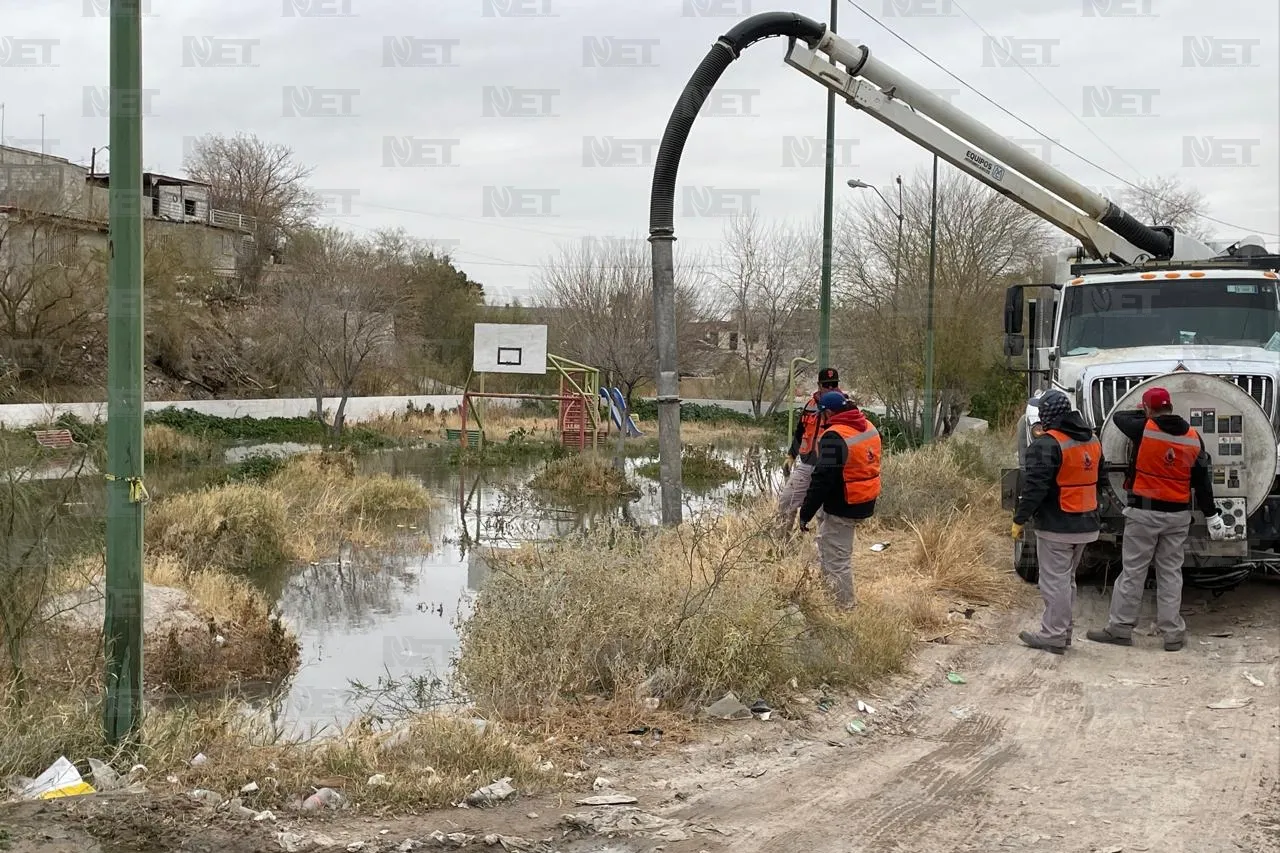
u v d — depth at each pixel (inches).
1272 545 371.6
